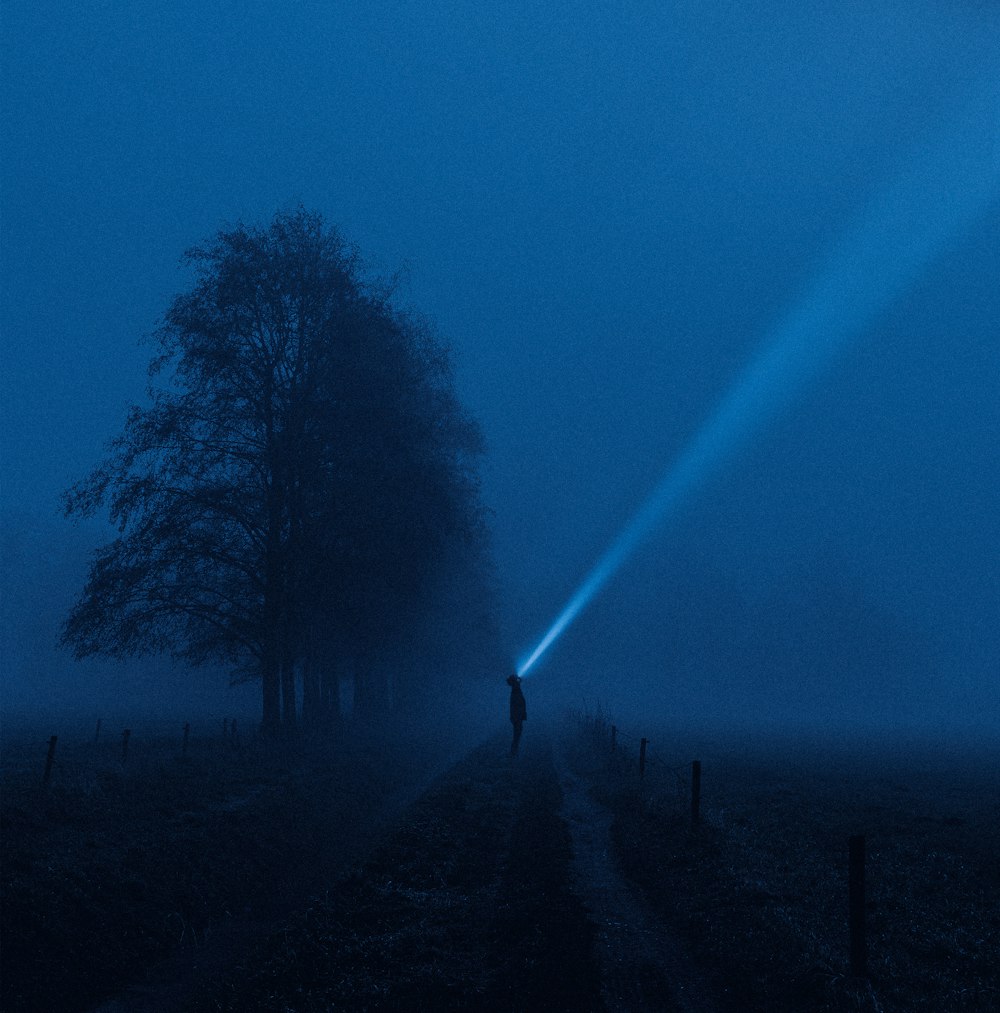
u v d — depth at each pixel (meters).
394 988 9.92
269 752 31.53
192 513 35.12
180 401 35.31
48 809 17.05
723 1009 9.34
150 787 21.27
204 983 10.57
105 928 11.68
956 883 15.46
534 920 12.35
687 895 13.77
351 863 17.31
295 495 36.75
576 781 30.83
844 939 11.46
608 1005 9.37
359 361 36.94
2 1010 9.23
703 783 29.00
